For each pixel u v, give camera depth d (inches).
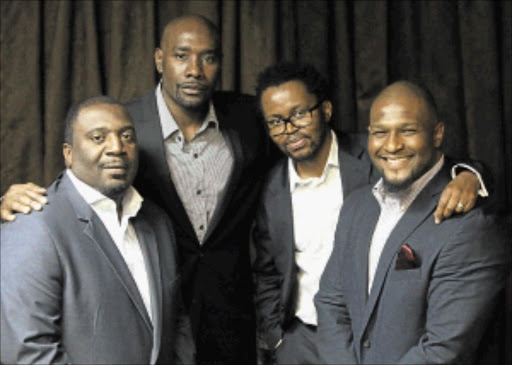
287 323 97.3
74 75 114.3
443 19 118.0
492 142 116.0
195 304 94.1
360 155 95.0
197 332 94.1
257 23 115.3
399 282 76.9
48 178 112.3
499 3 117.7
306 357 95.7
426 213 77.8
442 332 74.5
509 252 76.9
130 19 114.3
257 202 98.9
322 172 95.2
